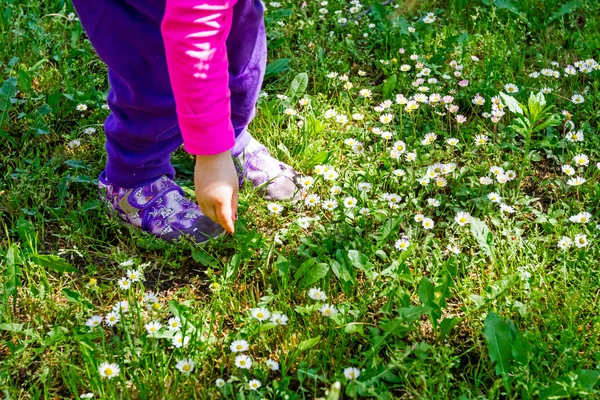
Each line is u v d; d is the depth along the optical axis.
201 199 1.02
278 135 1.52
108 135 1.25
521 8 1.93
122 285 1.18
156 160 1.28
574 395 1.04
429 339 1.16
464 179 1.45
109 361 1.08
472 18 1.86
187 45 0.92
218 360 1.12
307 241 1.27
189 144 0.98
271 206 1.33
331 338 1.12
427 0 1.96
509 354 1.08
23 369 1.10
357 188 1.39
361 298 1.19
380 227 1.29
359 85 1.70
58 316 1.16
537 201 1.42
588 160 1.45
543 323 1.16
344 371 1.04
